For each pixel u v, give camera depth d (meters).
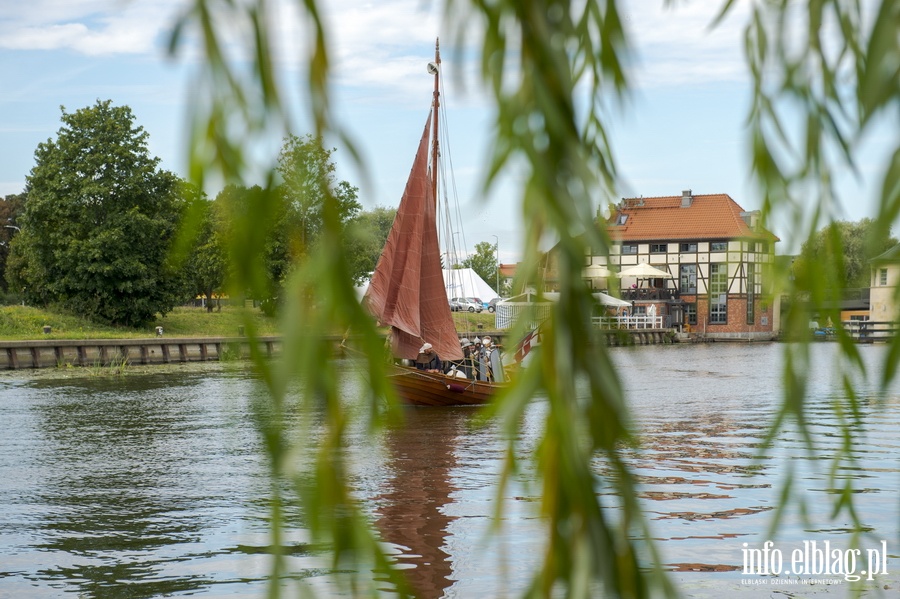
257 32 0.57
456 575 6.56
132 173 53.50
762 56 0.93
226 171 0.57
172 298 55.56
